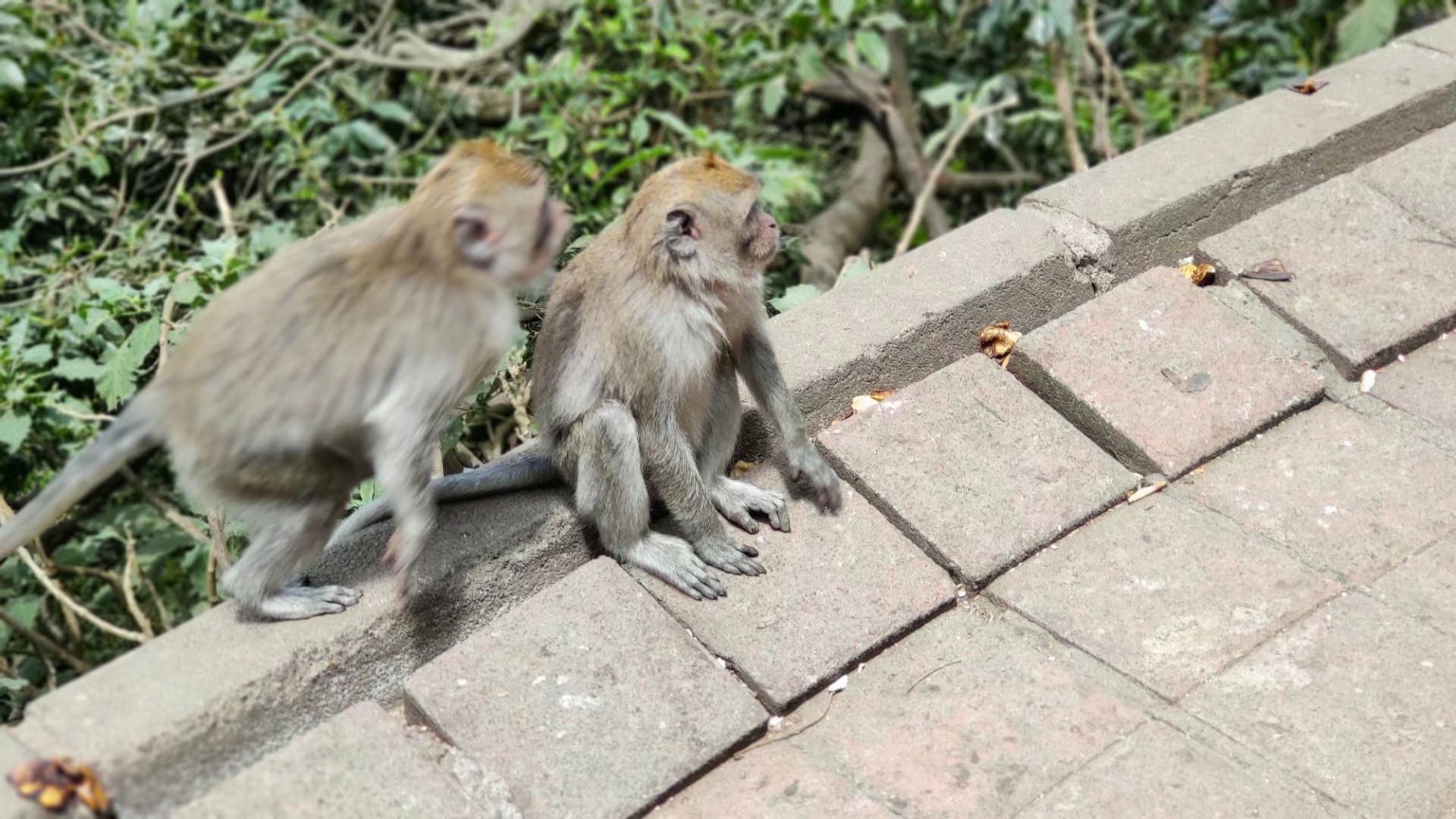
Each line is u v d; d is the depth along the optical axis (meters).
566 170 3.39
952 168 4.50
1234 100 4.06
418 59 3.84
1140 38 4.48
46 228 3.53
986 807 2.19
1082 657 2.32
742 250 2.40
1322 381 2.59
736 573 2.40
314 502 2.25
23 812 2.09
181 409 2.20
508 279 2.24
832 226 3.90
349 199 3.53
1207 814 2.17
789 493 2.49
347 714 2.22
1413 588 2.36
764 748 2.26
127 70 3.54
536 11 3.79
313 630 2.27
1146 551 2.42
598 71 3.66
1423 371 2.63
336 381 2.17
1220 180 2.79
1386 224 2.77
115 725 2.17
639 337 2.36
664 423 2.39
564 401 2.39
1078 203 2.76
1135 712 2.26
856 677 2.33
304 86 3.69
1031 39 3.71
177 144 3.63
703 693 2.27
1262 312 2.68
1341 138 2.88
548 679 2.27
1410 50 3.06
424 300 2.20
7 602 3.08
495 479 2.42
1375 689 2.26
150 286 2.97
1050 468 2.49
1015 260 2.69
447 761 2.21
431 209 2.21
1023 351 2.60
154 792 2.17
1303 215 2.79
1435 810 2.16
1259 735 2.23
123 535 3.15
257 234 3.27
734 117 4.10
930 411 2.54
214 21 3.79
